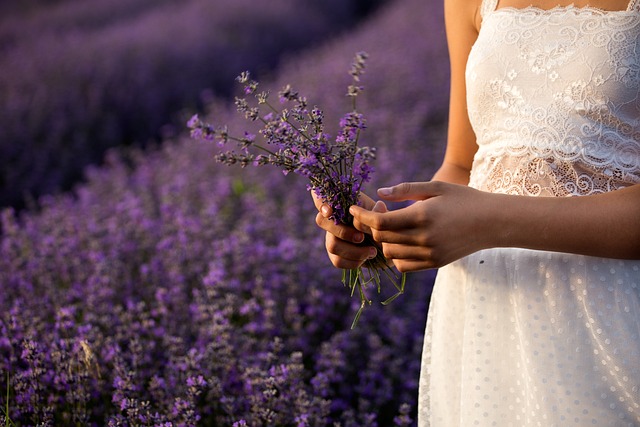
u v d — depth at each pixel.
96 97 8.37
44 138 7.45
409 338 3.21
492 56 1.51
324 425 2.35
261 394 2.29
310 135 1.54
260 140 6.02
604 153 1.40
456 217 1.30
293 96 1.53
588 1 1.43
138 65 9.79
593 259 1.39
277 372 2.34
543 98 1.44
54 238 3.59
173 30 11.98
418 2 12.88
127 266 3.42
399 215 1.31
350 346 2.90
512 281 1.47
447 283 1.62
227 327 2.59
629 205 1.29
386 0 17.11
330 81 7.79
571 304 1.40
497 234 1.31
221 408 2.38
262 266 3.37
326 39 13.55
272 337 2.89
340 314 3.22
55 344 2.38
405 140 5.74
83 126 7.91
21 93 8.32
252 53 11.79
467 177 1.79
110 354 2.37
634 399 1.36
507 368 1.48
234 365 2.52
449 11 1.75
